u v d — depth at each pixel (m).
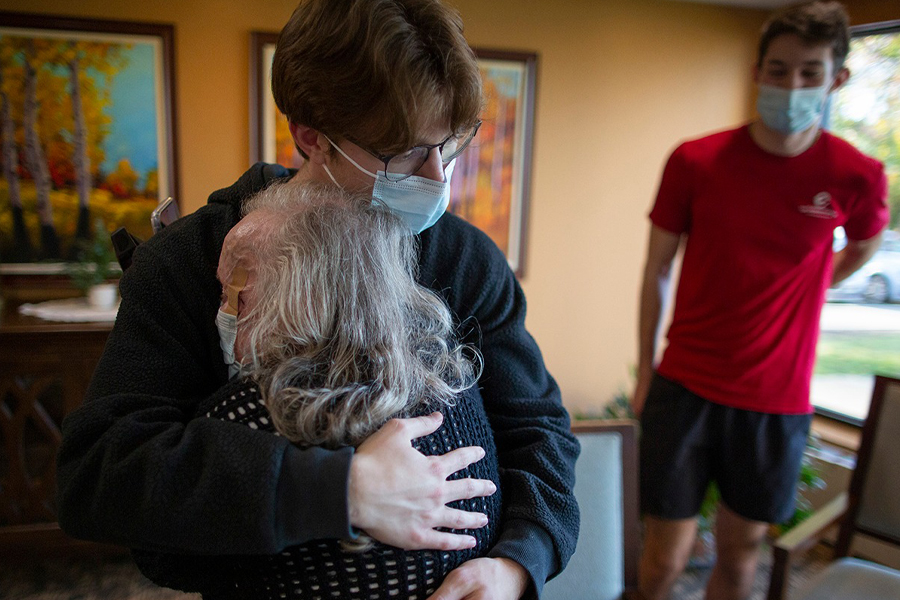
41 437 2.39
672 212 1.84
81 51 2.65
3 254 2.72
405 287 0.67
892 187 2.78
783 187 1.66
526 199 3.22
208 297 0.76
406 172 0.72
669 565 1.85
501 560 0.66
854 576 1.59
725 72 3.39
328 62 0.64
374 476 0.57
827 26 1.53
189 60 2.77
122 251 0.92
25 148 2.67
